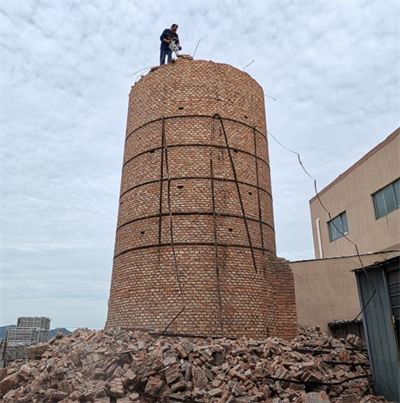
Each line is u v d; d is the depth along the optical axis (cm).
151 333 1560
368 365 1462
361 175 2873
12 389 1185
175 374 1075
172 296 1639
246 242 1797
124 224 1906
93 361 1173
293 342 1595
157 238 1752
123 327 1684
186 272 1670
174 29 2372
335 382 1239
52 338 1563
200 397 1024
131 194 1927
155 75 2072
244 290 1702
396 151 2508
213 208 1777
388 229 2564
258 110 2144
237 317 1642
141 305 1675
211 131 1912
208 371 1139
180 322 1590
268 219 1959
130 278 1759
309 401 1061
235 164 1906
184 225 1745
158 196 1823
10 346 2083
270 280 1819
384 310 1381
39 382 1131
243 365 1189
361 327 2159
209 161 1856
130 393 1041
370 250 2736
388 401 1299
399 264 1334
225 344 1311
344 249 3066
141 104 2073
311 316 2355
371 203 2750
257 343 1400
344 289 2366
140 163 1945
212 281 1666
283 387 1151
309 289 2406
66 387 1095
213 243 1727
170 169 1845
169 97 1983
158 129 1948
